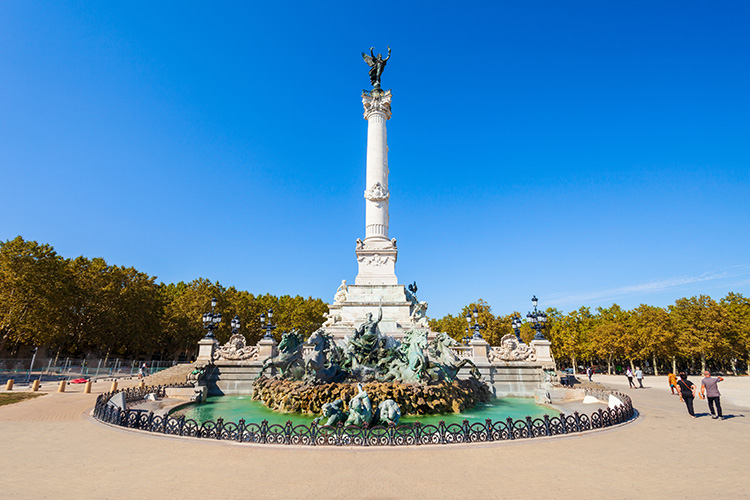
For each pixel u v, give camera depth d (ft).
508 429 42.37
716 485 27.99
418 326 116.37
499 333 245.45
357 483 28.73
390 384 66.54
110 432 45.11
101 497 25.68
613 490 27.17
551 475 30.40
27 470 31.07
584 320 271.08
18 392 89.45
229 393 96.73
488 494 26.58
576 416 46.83
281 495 26.35
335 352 77.87
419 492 26.96
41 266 159.12
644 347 207.21
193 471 31.30
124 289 196.75
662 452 37.01
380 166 135.03
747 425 50.29
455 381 75.56
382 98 140.46
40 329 155.74
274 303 302.25
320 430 44.16
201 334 236.43
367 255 128.88
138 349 219.20
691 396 57.88
